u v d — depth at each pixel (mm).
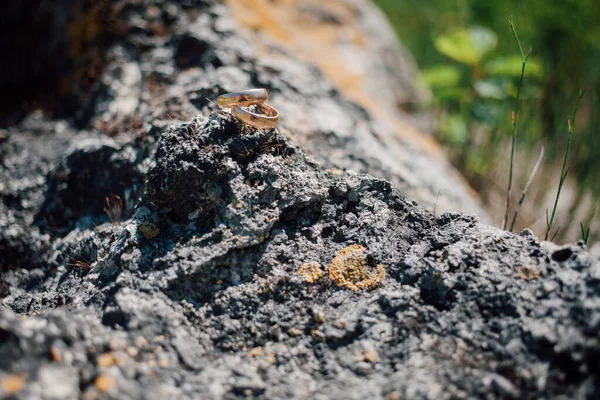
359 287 470
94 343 438
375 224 489
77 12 670
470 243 471
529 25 816
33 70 687
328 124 606
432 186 617
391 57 893
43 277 529
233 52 639
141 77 631
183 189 484
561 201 788
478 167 801
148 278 467
